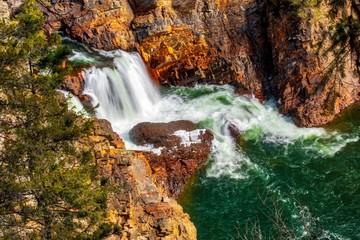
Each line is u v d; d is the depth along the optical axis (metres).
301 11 26.14
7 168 10.98
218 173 23.52
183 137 24.48
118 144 20.34
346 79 26.84
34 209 10.86
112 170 16.61
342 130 25.78
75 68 26.69
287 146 25.00
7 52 11.37
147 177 17.83
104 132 19.83
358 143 24.88
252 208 21.45
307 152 24.55
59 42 13.23
